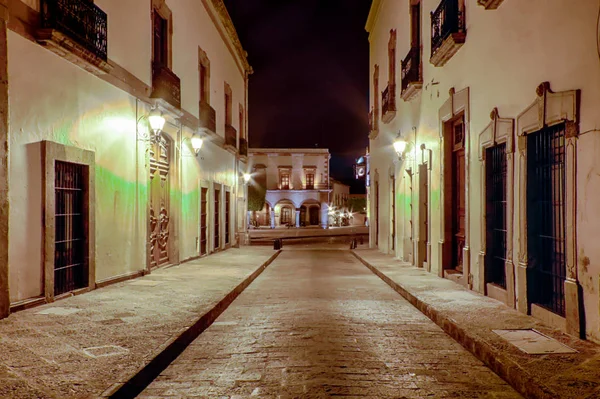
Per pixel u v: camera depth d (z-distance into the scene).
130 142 10.65
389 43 17.17
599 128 5.04
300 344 5.61
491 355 4.83
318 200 57.88
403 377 4.49
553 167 6.27
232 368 4.77
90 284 8.88
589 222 5.21
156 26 12.67
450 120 10.48
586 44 5.26
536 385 3.93
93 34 8.58
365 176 62.28
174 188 13.97
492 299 7.89
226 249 21.39
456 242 10.75
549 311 6.08
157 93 11.87
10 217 6.77
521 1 6.81
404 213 15.44
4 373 4.20
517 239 6.94
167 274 11.77
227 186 21.55
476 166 8.77
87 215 8.78
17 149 6.89
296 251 24.11
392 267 13.59
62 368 4.35
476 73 8.69
